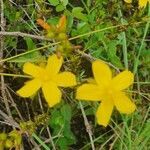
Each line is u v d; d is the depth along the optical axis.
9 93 0.17
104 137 0.17
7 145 0.13
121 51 0.18
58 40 0.12
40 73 0.13
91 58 0.16
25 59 0.16
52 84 0.13
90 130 0.15
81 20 0.18
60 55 0.13
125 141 0.16
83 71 0.16
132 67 0.17
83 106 0.16
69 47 0.12
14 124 0.16
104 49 0.17
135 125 0.16
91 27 0.16
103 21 0.16
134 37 0.17
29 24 0.18
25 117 0.17
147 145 0.16
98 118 0.12
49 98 0.13
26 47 0.18
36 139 0.16
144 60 0.17
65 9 0.17
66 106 0.16
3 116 0.16
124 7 0.18
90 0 0.17
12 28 0.18
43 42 0.17
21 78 0.17
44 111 0.17
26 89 0.13
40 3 0.17
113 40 0.16
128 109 0.12
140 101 0.16
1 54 0.17
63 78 0.13
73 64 0.15
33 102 0.17
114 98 0.12
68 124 0.16
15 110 0.17
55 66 0.13
